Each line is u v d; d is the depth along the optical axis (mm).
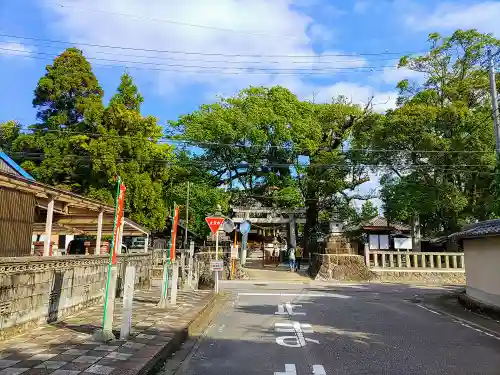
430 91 28391
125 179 24094
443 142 25031
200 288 20578
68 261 10125
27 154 27688
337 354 7535
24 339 7371
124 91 28781
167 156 29312
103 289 12719
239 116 30984
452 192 26281
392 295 18594
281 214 34688
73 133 26172
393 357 7367
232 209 34781
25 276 8031
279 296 17062
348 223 35469
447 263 26203
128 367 5824
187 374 6277
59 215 14148
